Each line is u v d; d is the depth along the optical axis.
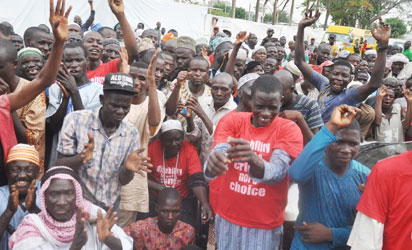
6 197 3.14
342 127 2.57
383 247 2.58
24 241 2.81
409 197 2.42
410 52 14.12
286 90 4.14
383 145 4.31
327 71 6.62
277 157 2.89
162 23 21.20
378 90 5.93
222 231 3.21
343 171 2.89
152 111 3.95
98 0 15.83
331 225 2.93
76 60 4.27
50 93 4.14
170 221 3.73
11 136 3.16
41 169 3.96
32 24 13.88
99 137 3.30
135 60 5.25
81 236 2.82
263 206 3.07
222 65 6.21
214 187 3.41
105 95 3.23
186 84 5.08
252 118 3.10
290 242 3.63
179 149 4.32
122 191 3.89
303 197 3.02
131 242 3.23
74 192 2.91
